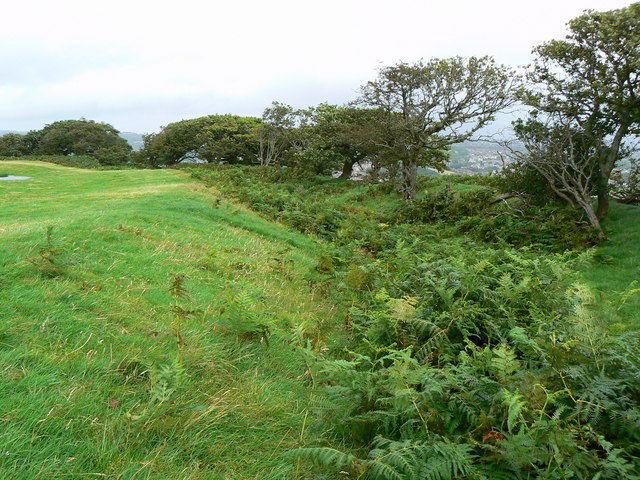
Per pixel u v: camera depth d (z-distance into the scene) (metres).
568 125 17.69
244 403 3.41
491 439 2.71
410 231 17.33
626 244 13.95
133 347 3.76
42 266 5.09
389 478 2.37
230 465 2.71
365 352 4.55
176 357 3.62
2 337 3.45
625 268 11.76
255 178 40.59
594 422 2.75
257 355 4.36
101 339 3.79
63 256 5.78
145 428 2.77
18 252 5.71
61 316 3.99
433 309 5.43
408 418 3.05
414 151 28.84
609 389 2.96
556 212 17.75
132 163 78.75
